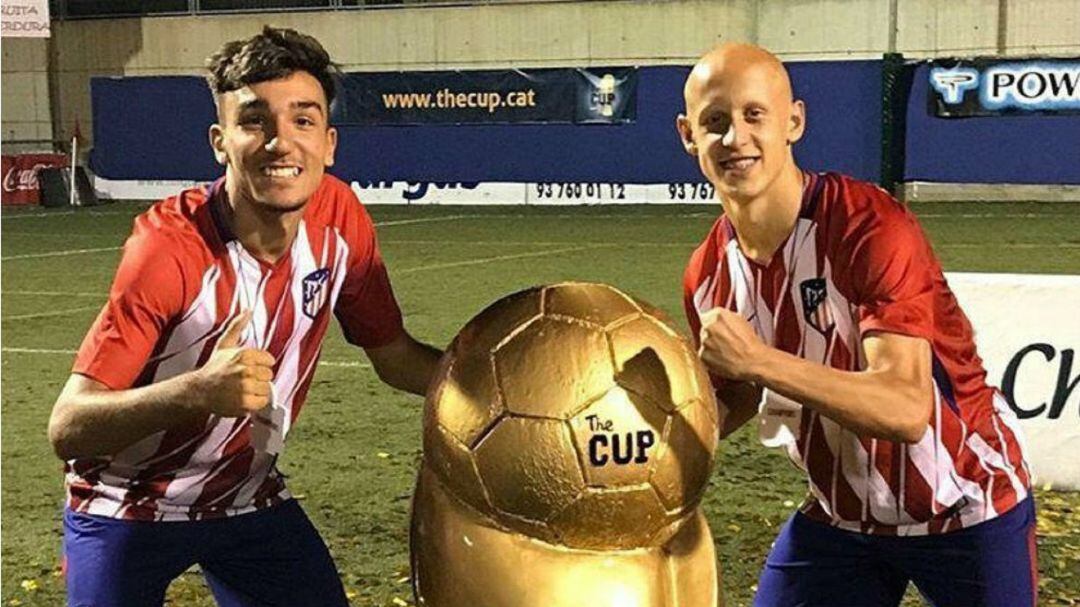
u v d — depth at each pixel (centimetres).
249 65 223
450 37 2430
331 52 2505
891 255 234
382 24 2466
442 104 2255
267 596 289
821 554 285
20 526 544
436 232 1788
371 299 282
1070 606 432
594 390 139
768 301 254
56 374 878
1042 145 1900
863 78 1948
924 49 2130
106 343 238
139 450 263
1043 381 569
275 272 256
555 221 1916
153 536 272
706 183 2102
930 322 231
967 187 1980
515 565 139
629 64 2317
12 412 761
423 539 145
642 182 2145
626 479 138
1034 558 278
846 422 211
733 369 197
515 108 2209
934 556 272
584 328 144
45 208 2325
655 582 140
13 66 2634
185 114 2381
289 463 634
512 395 139
